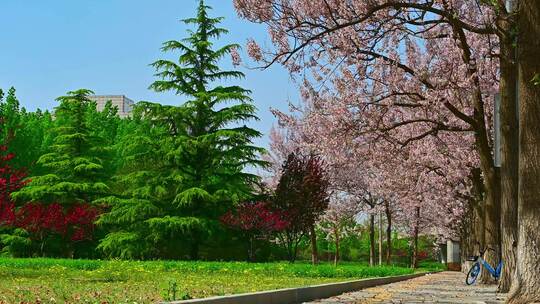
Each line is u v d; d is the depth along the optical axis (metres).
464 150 24.17
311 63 15.75
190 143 38.50
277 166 45.62
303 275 22.23
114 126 64.31
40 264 22.27
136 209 37.41
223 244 40.38
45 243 39.81
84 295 10.12
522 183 9.70
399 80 18.58
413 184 32.94
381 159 24.53
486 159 19.61
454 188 30.17
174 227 36.97
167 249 39.72
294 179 33.75
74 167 43.00
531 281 9.37
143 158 39.91
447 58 18.91
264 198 39.28
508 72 13.62
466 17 15.43
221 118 39.50
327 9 14.43
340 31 15.12
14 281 13.70
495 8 11.20
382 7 12.97
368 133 20.27
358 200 47.66
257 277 19.02
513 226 14.68
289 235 33.62
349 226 60.72
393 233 76.62
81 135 44.50
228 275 19.89
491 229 20.38
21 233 39.22
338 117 19.16
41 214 34.03
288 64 15.08
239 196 38.41
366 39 15.21
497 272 20.17
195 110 39.59
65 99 45.47
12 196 39.62
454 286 20.41
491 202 20.20
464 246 46.47
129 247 37.38
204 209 39.41
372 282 19.95
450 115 21.69
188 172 40.16
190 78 41.06
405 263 72.00
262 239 35.81
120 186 47.00
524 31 10.00
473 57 17.55
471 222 35.81
